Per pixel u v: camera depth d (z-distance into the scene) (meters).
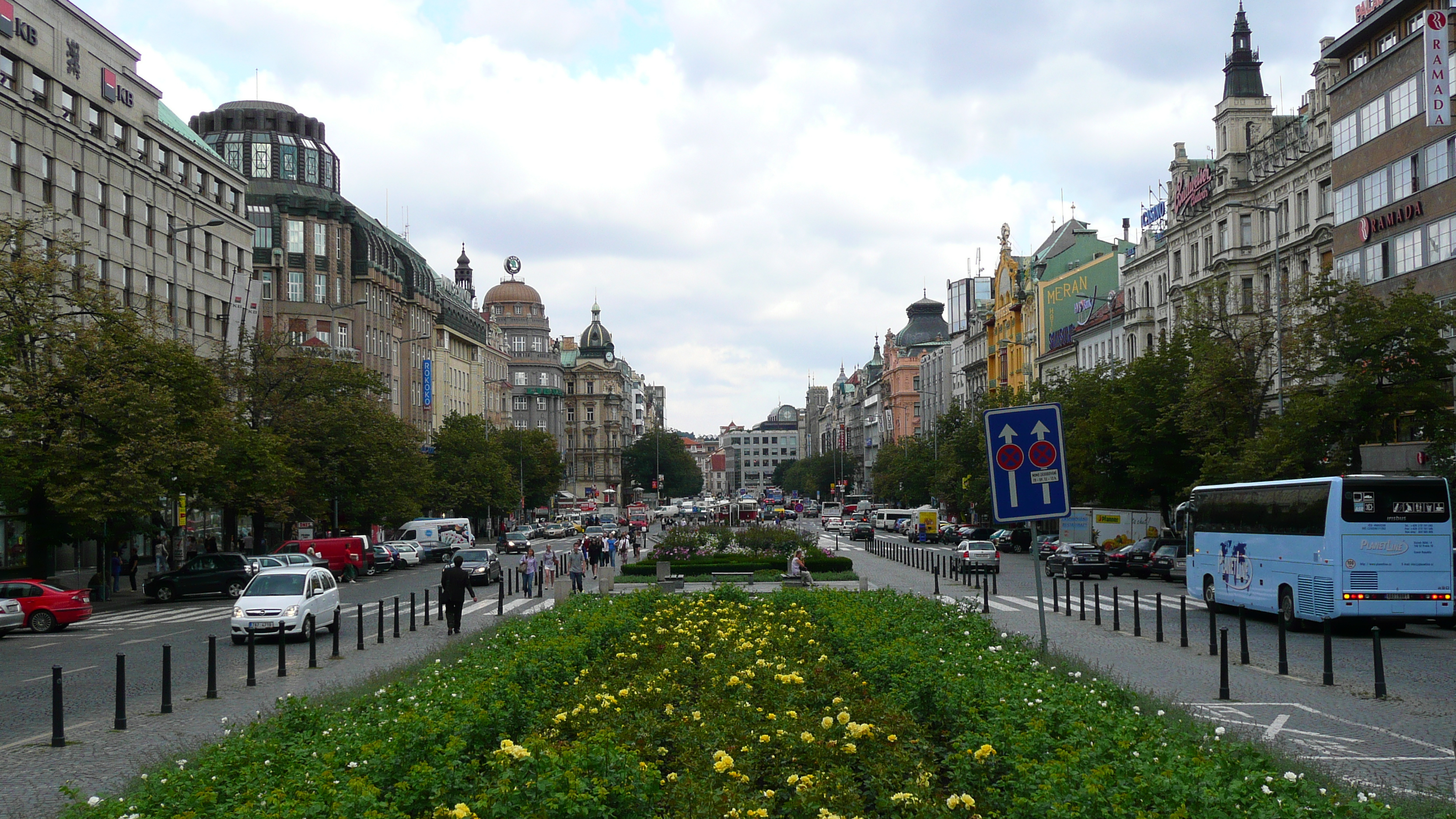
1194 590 37.22
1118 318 86.12
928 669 13.15
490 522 122.12
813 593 28.84
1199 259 71.25
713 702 12.02
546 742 9.47
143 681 22.00
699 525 60.25
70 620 34.84
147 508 43.09
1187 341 53.53
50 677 23.11
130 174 61.28
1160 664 22.14
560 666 15.48
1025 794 8.36
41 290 41.59
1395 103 46.53
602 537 66.75
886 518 120.69
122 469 40.88
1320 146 57.12
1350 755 13.41
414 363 120.25
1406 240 45.94
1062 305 109.56
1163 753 9.23
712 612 24.12
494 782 8.59
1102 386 67.31
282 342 61.97
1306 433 38.75
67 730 16.55
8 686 21.78
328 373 62.25
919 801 8.42
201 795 8.52
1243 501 33.44
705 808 8.13
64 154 54.94
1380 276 47.75
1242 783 8.11
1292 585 30.02
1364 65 48.66
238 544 66.06
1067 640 26.67
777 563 51.62
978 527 91.50
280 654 22.08
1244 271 64.81
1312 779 10.42
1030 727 10.08
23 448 40.22
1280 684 19.42
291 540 75.31
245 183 77.56
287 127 102.00
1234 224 65.38
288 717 12.08
